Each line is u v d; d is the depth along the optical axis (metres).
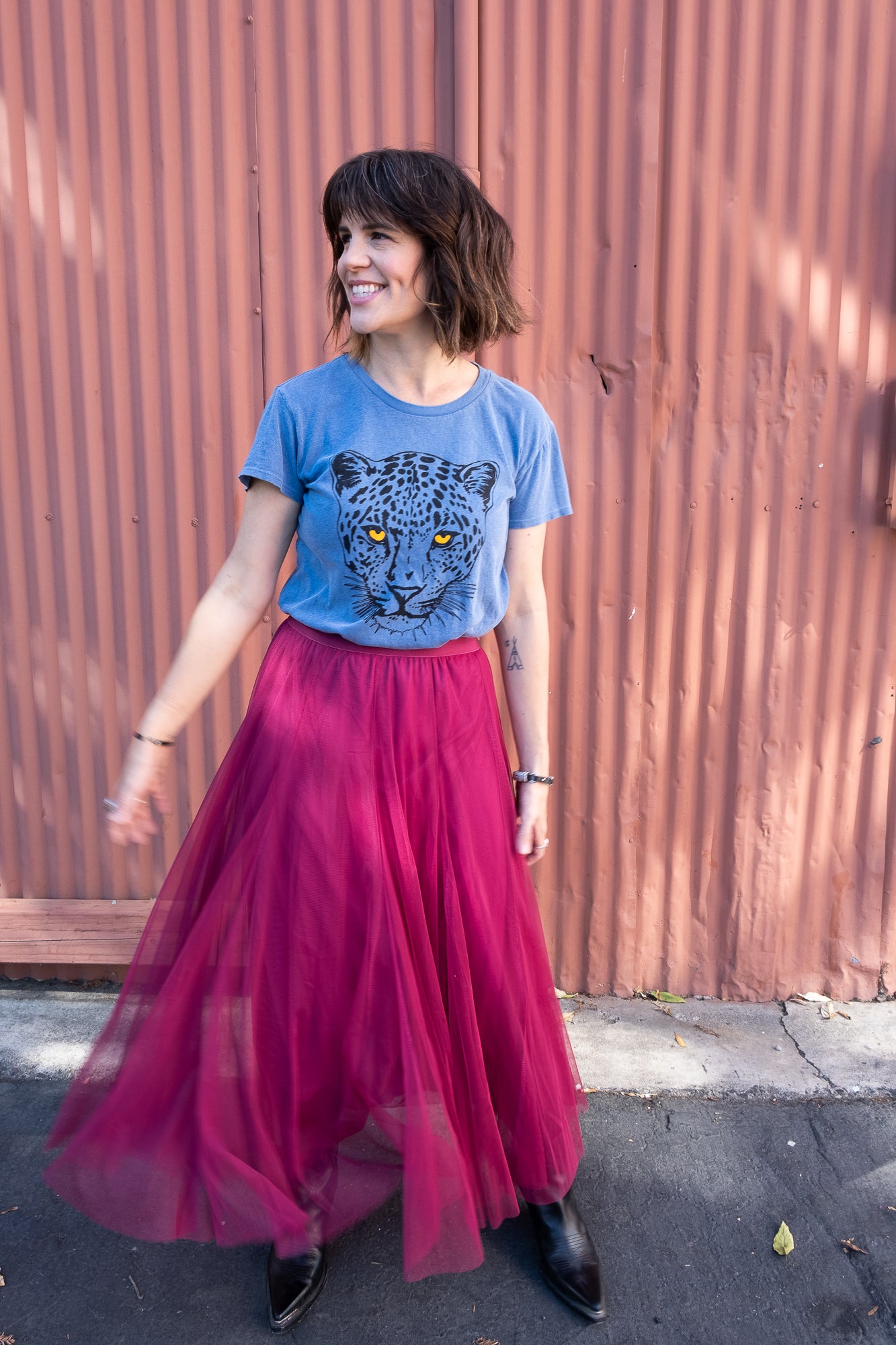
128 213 2.34
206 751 2.60
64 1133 1.67
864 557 2.46
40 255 2.37
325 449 1.53
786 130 2.27
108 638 2.56
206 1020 1.60
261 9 2.23
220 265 2.36
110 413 2.45
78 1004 2.58
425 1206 1.54
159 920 1.71
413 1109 1.55
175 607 2.54
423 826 1.63
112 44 2.26
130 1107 1.58
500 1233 1.90
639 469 2.41
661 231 2.31
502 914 1.70
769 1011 2.62
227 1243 1.55
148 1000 1.68
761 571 2.46
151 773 1.58
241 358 2.41
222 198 2.33
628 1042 2.46
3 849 2.68
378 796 1.60
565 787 2.57
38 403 2.45
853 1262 1.84
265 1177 1.58
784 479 2.42
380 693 1.60
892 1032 2.53
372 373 1.55
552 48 2.22
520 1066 1.70
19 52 2.28
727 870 2.61
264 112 2.28
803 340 2.36
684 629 2.49
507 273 1.58
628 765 2.55
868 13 2.22
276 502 1.57
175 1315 1.72
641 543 2.45
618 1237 1.89
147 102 2.29
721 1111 2.23
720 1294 1.77
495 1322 1.71
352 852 1.58
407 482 1.52
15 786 2.64
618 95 2.24
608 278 2.33
